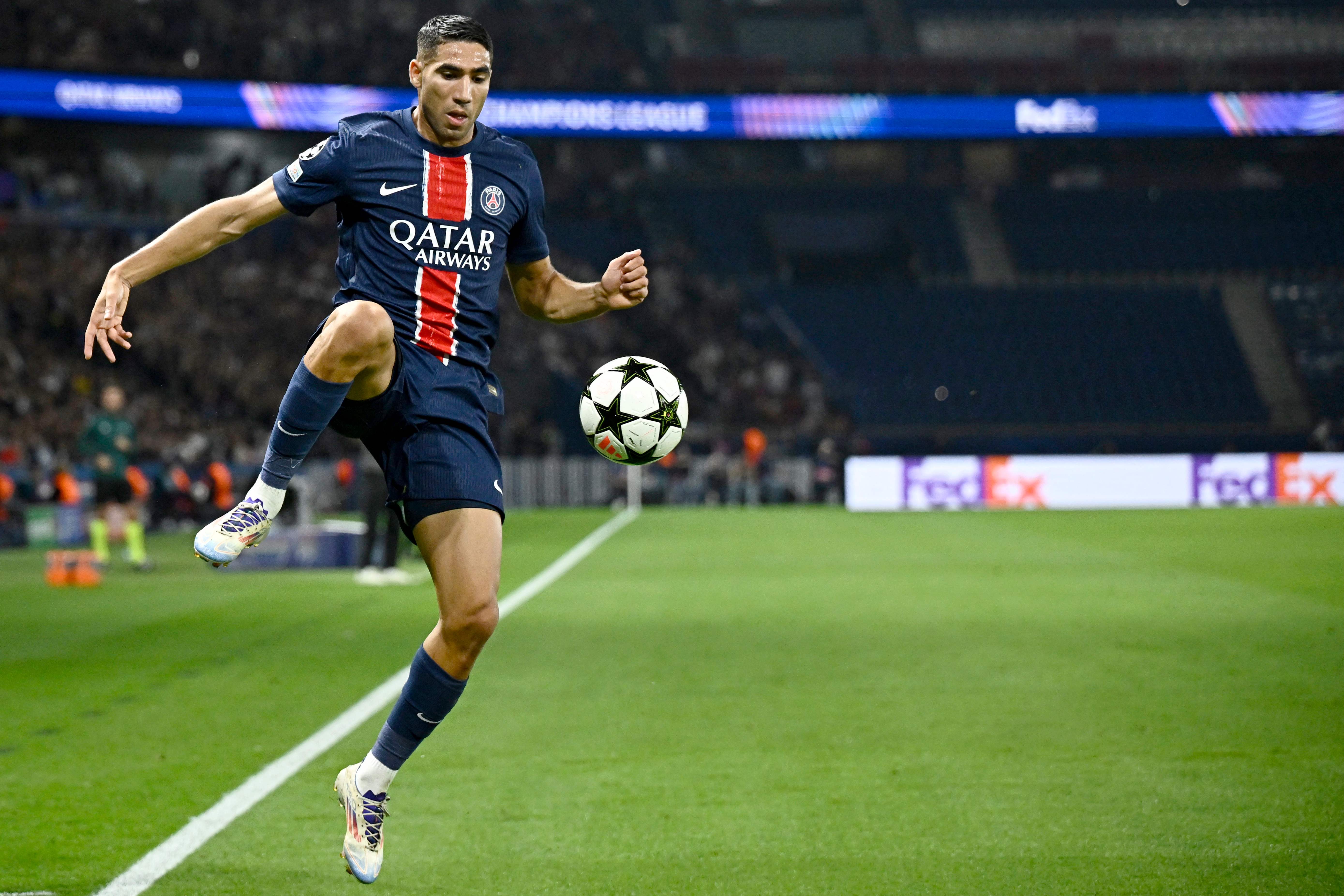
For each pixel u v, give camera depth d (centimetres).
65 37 12438
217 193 12612
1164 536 6975
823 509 10650
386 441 1436
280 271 12544
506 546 6762
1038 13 16188
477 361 1465
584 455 12406
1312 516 8594
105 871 1512
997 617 3750
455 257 1442
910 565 5519
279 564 5866
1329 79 14638
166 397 10731
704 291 13925
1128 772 1930
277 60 13388
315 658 3156
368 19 14112
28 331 10531
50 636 3588
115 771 2008
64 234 11756
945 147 15612
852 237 15162
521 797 1834
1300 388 13375
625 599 4341
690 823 1700
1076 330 13888
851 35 16138
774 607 4094
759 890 1438
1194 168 15562
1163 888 1427
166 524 9106
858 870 1502
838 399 12988
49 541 7688
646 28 16125
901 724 2291
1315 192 15312
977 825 1673
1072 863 1516
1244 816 1694
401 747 1409
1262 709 2362
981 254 14838
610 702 2533
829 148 15600
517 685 2719
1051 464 10462
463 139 1458
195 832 1675
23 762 2072
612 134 12975
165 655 3225
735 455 11369
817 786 1877
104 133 12631
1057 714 2355
